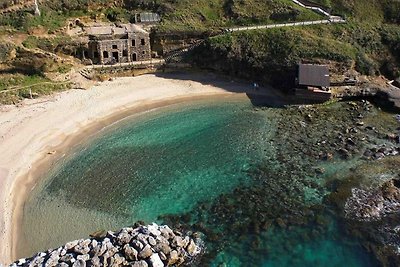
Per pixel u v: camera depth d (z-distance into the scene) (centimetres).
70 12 8100
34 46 7306
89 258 4200
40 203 5203
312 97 7369
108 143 6291
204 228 4925
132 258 4247
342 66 7775
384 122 6925
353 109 7269
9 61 7162
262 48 7912
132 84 7650
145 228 4581
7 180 5438
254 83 7888
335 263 4506
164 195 5416
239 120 6956
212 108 7250
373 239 4741
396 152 6166
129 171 5778
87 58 7850
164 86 7688
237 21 8438
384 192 5319
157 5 8538
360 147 6291
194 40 8212
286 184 5616
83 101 7100
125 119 6831
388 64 8100
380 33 8356
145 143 6334
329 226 4938
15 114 6612
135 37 7862
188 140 6444
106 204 5244
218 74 8050
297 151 6241
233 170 5872
